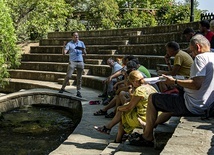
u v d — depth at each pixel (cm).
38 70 1476
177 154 317
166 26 1338
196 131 379
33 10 1819
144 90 482
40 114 927
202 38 398
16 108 975
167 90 578
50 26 1933
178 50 600
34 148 648
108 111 776
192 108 405
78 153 498
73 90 1112
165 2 2497
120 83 738
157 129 501
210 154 317
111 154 439
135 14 2158
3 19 1168
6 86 1382
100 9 2148
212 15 1196
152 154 416
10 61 1298
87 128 633
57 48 1573
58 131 766
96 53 1441
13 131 766
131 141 452
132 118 487
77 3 2325
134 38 1387
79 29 2112
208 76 393
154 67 1098
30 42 1802
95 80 1152
